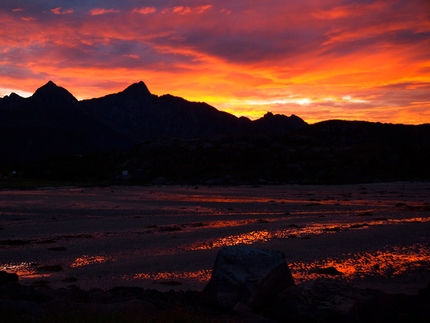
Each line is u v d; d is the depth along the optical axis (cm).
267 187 8269
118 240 2545
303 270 1761
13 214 4003
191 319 917
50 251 2223
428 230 2733
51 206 4747
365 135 16500
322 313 995
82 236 2677
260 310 1057
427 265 1833
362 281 1591
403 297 1252
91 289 1280
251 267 1103
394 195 6216
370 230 2780
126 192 7219
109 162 13138
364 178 9688
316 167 10538
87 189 8081
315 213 4009
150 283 1586
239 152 12488
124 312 907
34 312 878
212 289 1090
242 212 4156
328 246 2252
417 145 13488
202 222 3384
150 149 14950
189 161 11912
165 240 2531
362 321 1007
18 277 1680
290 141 14975
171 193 6931
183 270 1795
